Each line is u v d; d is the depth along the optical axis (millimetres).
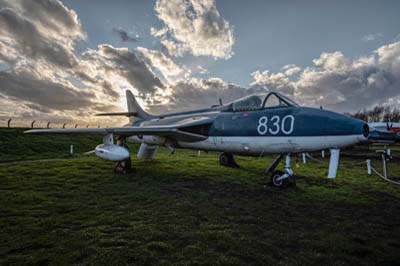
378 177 9352
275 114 6855
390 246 3340
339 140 5578
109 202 4930
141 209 4516
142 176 8047
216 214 4363
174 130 8305
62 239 3104
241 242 3219
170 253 2828
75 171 8461
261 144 7031
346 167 12273
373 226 4113
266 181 7793
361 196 6254
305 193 6367
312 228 3914
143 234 3328
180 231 3488
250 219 4188
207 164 11531
